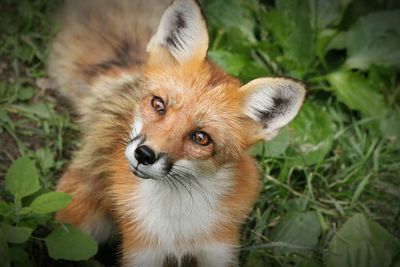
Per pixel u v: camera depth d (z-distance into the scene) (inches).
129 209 331.0
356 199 417.7
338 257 375.6
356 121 461.4
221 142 305.6
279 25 466.9
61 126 423.8
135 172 293.3
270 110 315.6
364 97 459.2
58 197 325.1
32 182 330.0
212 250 336.5
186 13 314.3
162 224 328.2
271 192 410.6
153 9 434.3
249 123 316.2
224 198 325.4
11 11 485.1
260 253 377.4
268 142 415.2
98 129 354.9
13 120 431.5
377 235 384.2
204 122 299.1
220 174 317.7
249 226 395.2
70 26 425.7
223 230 333.7
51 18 479.5
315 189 422.6
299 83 297.6
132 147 291.0
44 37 472.1
